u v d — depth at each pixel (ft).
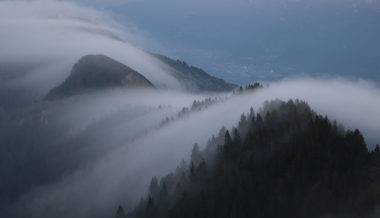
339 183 253.65
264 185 277.64
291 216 252.01
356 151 279.49
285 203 258.37
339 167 267.59
